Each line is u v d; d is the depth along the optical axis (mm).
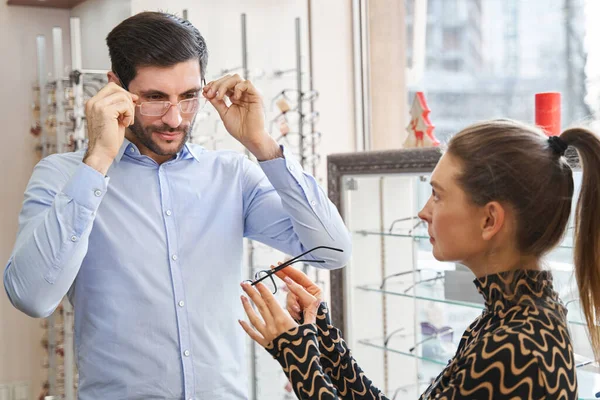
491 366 1206
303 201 1936
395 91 3738
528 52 3125
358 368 1614
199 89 1881
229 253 2004
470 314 2693
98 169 1711
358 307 3102
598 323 1324
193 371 1908
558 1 2992
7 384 3496
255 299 1446
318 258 2031
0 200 3463
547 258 1356
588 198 1312
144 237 1915
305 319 1504
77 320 1930
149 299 1886
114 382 1877
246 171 2104
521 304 1274
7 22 3461
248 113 1919
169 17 1866
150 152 1973
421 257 2834
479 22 3326
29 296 1711
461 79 3422
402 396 2971
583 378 2229
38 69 3438
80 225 1699
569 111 2961
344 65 3779
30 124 3514
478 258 1355
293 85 3633
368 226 3023
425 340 2863
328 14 3723
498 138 1317
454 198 1344
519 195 1288
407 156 2719
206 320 1940
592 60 2867
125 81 1850
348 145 3805
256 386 3408
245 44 3402
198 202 1987
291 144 3629
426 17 3566
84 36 3580
